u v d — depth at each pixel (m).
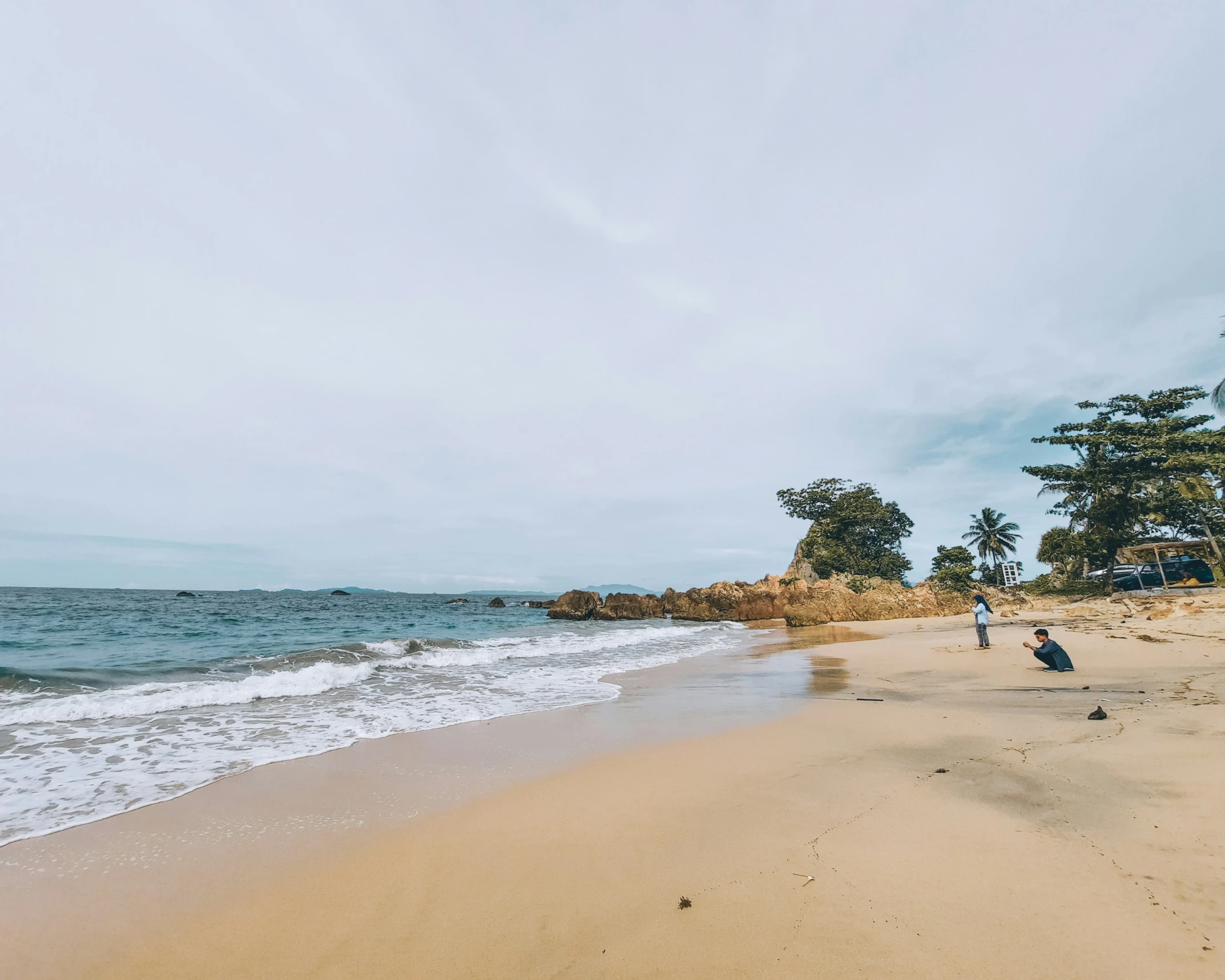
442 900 4.04
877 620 33.72
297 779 6.66
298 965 3.37
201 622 32.62
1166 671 10.94
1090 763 5.94
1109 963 2.95
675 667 16.61
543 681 13.88
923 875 3.96
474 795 6.12
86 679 12.56
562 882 4.21
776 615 44.94
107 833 5.24
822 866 4.18
